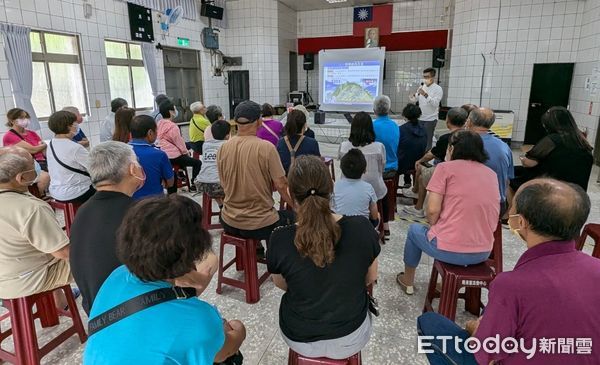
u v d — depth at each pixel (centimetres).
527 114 665
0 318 197
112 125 423
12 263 156
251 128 216
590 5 573
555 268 94
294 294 125
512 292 94
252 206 219
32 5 445
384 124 330
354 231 122
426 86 553
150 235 79
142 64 627
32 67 450
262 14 787
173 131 425
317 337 125
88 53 523
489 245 186
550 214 94
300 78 920
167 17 653
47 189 338
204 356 81
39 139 416
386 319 215
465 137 191
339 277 119
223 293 243
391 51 824
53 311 208
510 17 635
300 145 274
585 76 583
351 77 786
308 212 114
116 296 83
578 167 279
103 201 130
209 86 790
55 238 154
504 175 240
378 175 283
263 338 200
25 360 170
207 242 87
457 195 183
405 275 238
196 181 337
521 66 648
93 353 78
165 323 79
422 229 216
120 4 565
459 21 689
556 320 90
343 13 845
